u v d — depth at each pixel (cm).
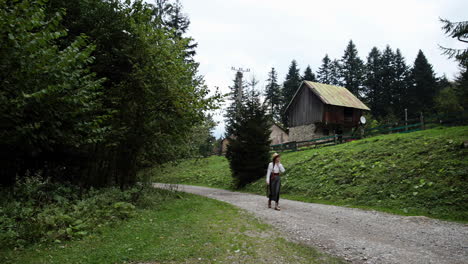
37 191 712
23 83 557
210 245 446
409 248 452
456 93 3650
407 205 815
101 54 1050
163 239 473
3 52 501
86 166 1024
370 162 1258
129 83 992
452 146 1072
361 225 630
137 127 1027
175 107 1059
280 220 682
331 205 961
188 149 1385
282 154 2284
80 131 777
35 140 670
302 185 1308
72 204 686
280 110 5584
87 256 376
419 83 5325
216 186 2041
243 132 1766
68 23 1007
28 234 432
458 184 805
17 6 516
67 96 638
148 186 1173
